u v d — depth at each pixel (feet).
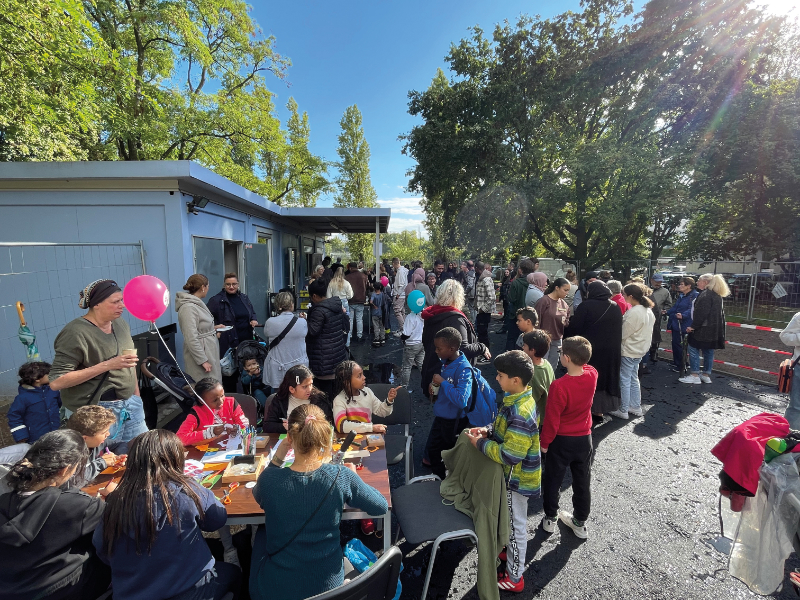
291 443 6.15
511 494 7.98
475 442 7.52
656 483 11.90
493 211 60.39
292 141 67.21
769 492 7.52
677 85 46.93
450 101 62.18
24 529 5.18
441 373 10.36
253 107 46.50
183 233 17.76
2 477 6.82
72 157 31.60
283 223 38.91
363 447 8.73
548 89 53.11
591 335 14.20
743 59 47.09
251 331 17.42
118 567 5.16
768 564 7.52
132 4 35.47
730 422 16.05
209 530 5.88
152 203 17.43
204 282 13.52
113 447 8.89
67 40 21.97
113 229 17.58
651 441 14.47
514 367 7.31
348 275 30.71
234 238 24.76
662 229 57.98
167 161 16.46
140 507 5.04
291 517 5.53
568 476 12.42
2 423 11.67
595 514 10.50
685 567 8.72
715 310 19.75
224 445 9.08
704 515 10.46
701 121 48.06
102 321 9.07
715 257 56.75
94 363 8.98
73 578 5.57
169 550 5.20
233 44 44.98
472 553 9.20
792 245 49.52
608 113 54.34
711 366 20.89
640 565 8.77
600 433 15.12
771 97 45.29
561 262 62.28
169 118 38.93
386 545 7.29
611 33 53.31
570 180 52.06
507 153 55.31
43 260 13.44
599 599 7.91
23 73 22.09
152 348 16.01
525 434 7.14
